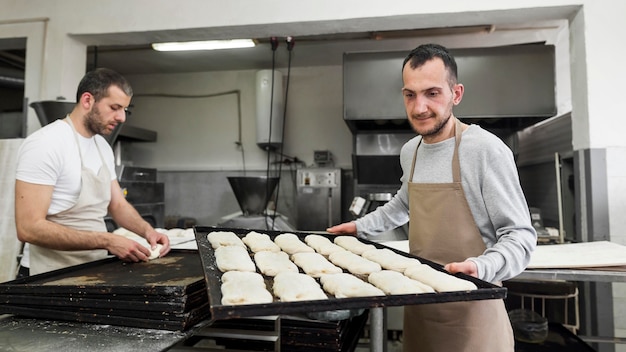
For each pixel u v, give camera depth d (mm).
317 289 958
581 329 2385
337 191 3701
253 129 4445
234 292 867
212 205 4484
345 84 2969
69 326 963
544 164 3184
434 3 2396
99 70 1506
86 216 1534
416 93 1116
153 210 3225
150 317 945
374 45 3666
